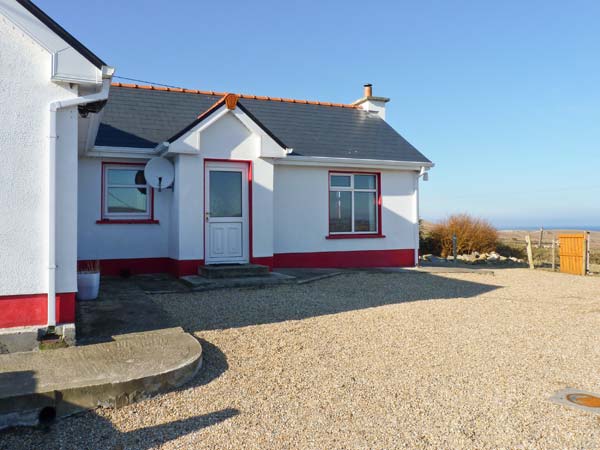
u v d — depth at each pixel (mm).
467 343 6254
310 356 5523
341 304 8430
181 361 4695
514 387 4766
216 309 7656
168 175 10688
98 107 6004
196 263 10523
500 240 23703
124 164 11148
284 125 13992
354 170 13555
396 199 14156
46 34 5227
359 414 4086
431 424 3932
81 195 10711
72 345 5223
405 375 5020
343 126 14891
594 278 13664
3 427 3705
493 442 3658
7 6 5109
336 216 13500
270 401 4293
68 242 5379
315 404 4258
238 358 5367
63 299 5328
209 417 3953
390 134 15102
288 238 12734
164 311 6801
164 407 4109
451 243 21469
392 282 11195
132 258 11125
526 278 13234
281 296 8898
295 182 12828
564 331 7023
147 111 12516
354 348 5879
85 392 3986
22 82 5219
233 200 11055
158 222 11328
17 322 5148
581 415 4137
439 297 9523
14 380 4082
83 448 3457
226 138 10812
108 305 7160
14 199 5164
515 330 7008
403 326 7004
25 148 5219
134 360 4703
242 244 11141
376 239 13859
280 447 3514
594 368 5379
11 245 5141
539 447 3594
